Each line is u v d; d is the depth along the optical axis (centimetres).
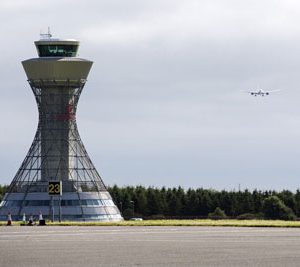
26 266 16888
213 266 16738
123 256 18975
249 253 19700
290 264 17062
